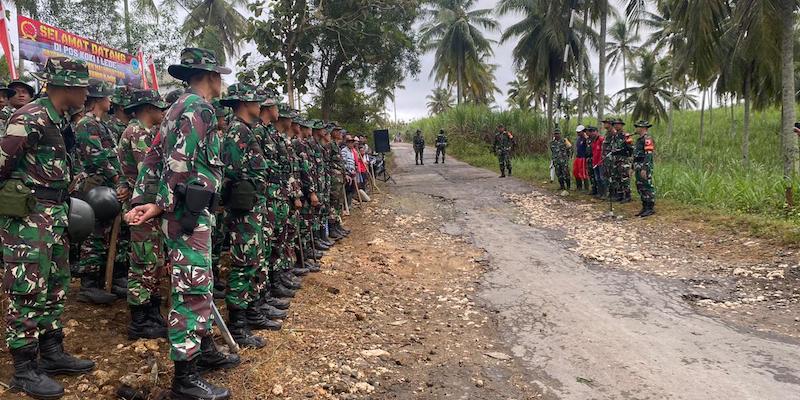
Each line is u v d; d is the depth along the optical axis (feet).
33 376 9.46
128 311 14.21
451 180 56.39
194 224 9.46
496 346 14.67
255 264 12.88
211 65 10.27
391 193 46.91
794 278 19.39
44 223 9.66
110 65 27.12
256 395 10.45
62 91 9.87
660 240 26.76
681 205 33.50
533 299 18.85
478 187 49.93
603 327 15.92
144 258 12.23
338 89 64.64
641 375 12.60
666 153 77.82
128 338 12.36
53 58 9.77
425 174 63.62
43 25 23.13
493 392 11.72
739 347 14.16
